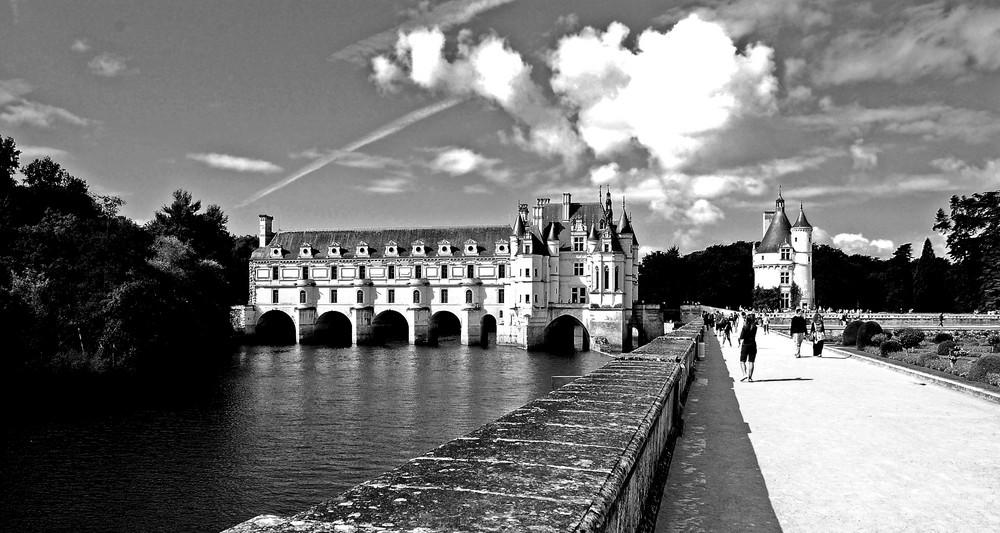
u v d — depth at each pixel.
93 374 70.62
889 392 26.39
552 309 128.38
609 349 121.75
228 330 128.75
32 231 77.50
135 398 69.81
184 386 78.06
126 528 35.03
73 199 94.62
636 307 132.25
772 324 108.25
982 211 134.00
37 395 67.00
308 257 145.75
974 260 134.50
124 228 85.69
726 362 39.81
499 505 5.60
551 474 6.71
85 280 76.19
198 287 103.88
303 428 56.59
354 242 149.50
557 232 138.12
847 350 54.06
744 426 19.23
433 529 4.92
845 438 17.56
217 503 38.75
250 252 174.12
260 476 43.59
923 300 151.75
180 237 142.50
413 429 56.53
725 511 11.55
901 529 10.69
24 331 68.12
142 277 78.62
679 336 38.47
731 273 171.62
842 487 13.01
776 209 150.88
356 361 105.38
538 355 115.06
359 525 4.99
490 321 155.50
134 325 75.50
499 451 7.76
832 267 167.88
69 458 47.19
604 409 11.10
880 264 183.38
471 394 73.75
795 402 23.81
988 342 70.19
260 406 66.19
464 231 146.25
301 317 141.50
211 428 56.31
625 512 7.71
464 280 138.38
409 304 141.00
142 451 49.12
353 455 48.53
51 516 36.56
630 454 7.96
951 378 29.67
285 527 4.92
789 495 12.48
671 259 181.00
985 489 12.89
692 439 17.39
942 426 19.23
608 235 127.06
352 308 140.75
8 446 50.28
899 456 15.54
